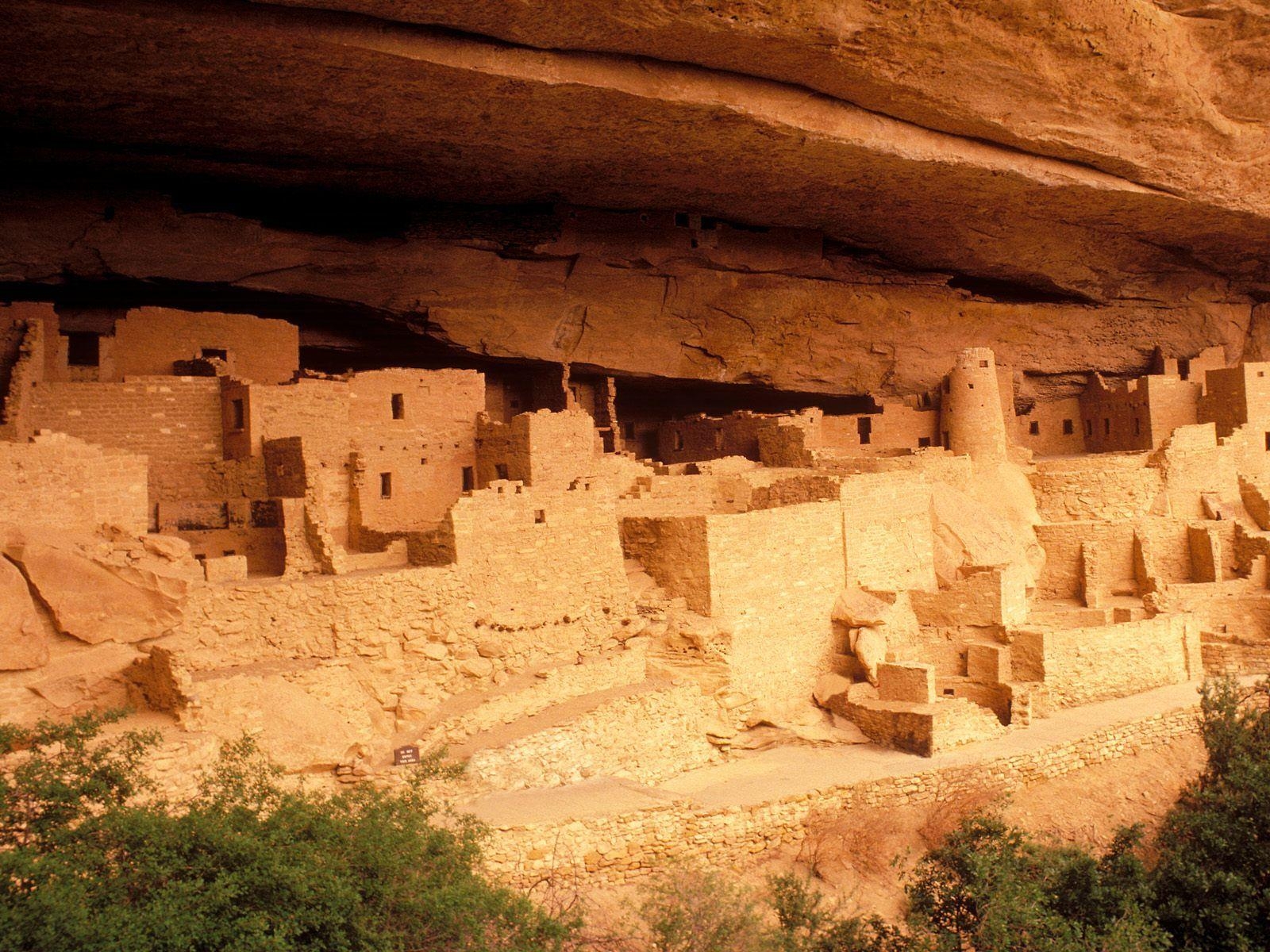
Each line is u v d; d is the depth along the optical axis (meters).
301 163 26.23
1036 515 35.41
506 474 26.80
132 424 23.12
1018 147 28.22
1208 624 33.50
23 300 28.33
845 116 25.56
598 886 18.67
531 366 34.28
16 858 11.34
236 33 19.11
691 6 20.55
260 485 23.53
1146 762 27.16
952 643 28.80
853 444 36.50
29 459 17.52
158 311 25.14
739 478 30.55
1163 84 26.88
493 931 14.03
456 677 21.20
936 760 24.31
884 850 21.59
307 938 12.62
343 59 20.28
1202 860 20.56
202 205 28.62
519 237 31.30
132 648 17.33
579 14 20.23
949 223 33.69
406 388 26.56
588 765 21.31
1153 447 38.91
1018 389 41.12
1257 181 31.59
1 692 15.83
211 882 12.41
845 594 28.28
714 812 20.23
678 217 33.38
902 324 37.94
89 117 22.81
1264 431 38.03
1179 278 39.97
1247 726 25.25
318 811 14.13
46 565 16.69
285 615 19.28
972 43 23.88
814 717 26.39
